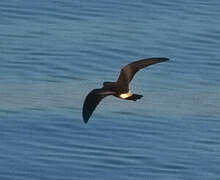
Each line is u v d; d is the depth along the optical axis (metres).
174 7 33.91
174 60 30.05
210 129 25.88
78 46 30.55
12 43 30.78
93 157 23.98
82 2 33.91
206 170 23.77
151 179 23.22
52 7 33.47
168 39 31.39
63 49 30.33
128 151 24.30
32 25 32.22
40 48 30.39
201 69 29.66
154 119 26.22
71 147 24.41
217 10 33.91
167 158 24.09
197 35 31.80
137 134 25.25
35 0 33.94
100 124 25.70
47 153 24.08
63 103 26.91
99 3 33.91
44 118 25.86
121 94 10.87
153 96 27.83
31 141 24.64
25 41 30.94
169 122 26.05
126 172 23.39
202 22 32.88
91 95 10.87
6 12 33.06
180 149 24.69
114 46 30.67
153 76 29.11
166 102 27.34
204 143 25.11
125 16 32.97
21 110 26.34
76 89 27.92
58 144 24.53
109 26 32.19
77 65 29.27
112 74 28.89
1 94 27.39
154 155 24.27
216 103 27.44
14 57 29.77
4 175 23.19
